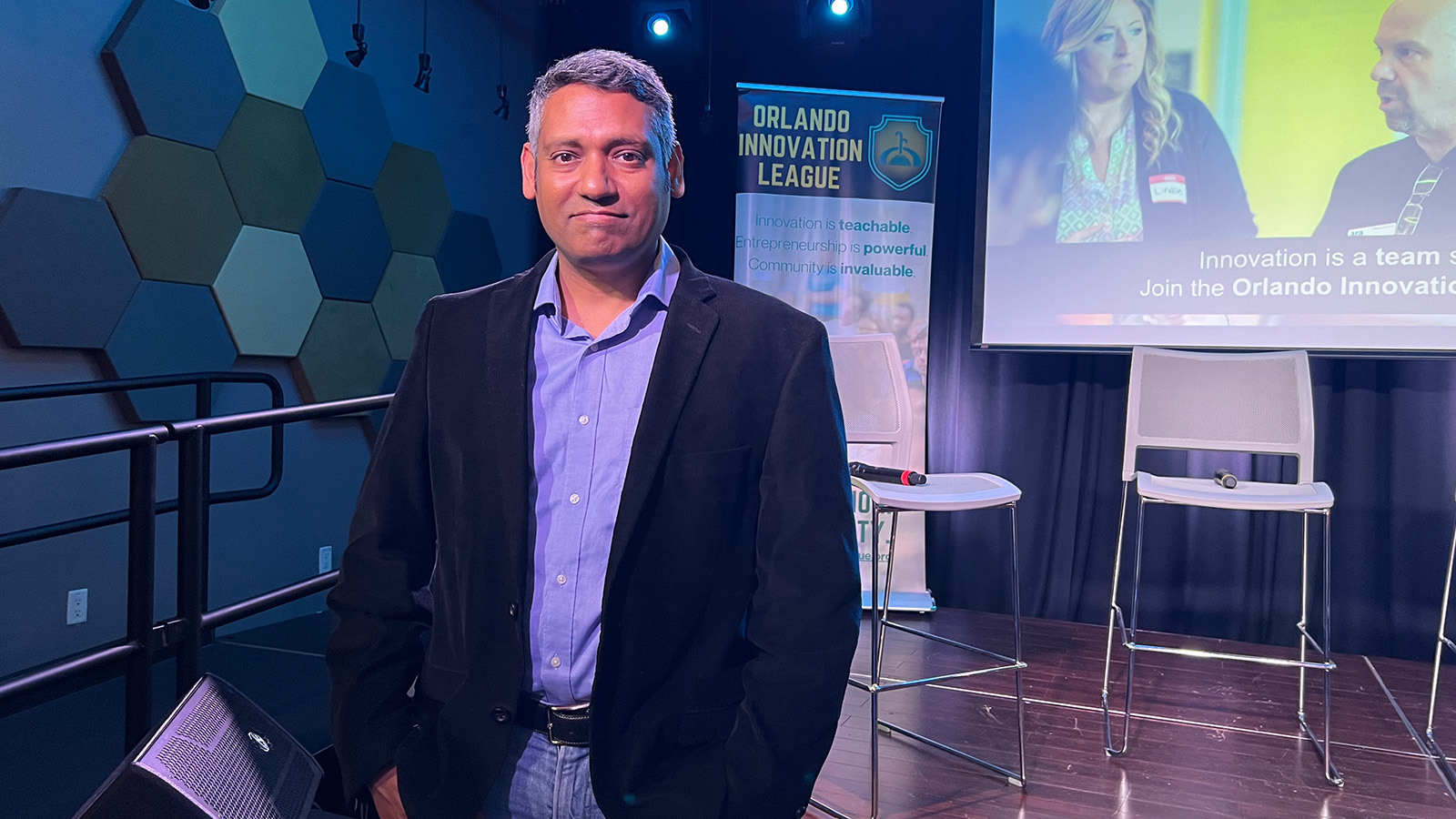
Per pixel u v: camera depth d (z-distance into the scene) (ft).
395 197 13.17
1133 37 12.23
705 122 14.65
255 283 10.93
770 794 2.85
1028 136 12.64
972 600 14.12
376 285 12.92
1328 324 11.49
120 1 9.48
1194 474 13.00
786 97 13.61
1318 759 8.70
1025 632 12.92
